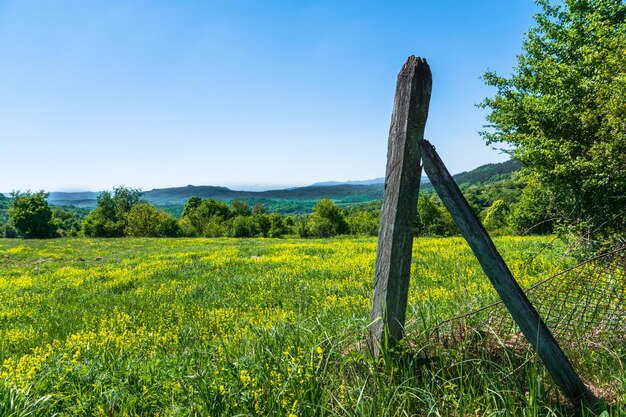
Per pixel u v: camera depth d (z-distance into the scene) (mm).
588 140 8766
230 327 6316
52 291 13062
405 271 3227
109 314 9086
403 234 3182
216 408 2900
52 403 3295
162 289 11945
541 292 3855
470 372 3074
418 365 3182
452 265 12539
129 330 7395
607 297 3525
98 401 3273
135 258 23266
